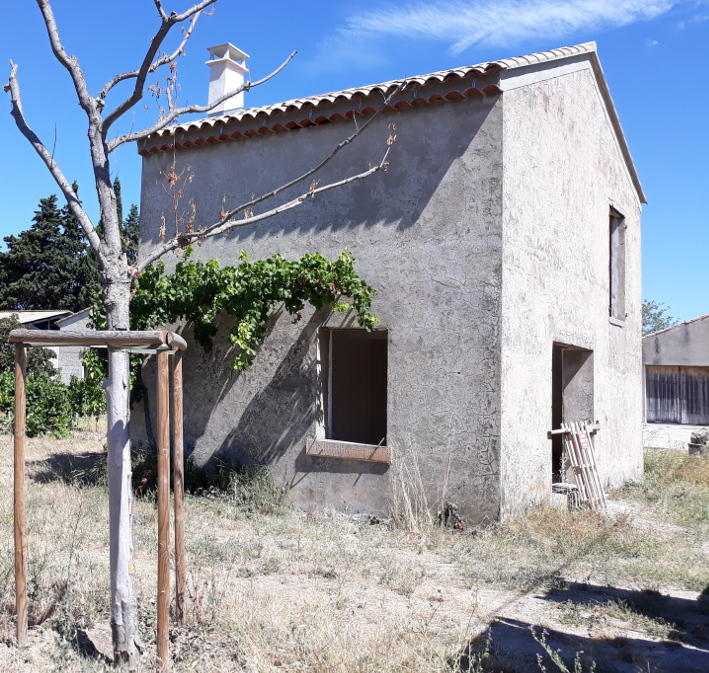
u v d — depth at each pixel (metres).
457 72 8.50
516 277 8.52
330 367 9.55
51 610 4.91
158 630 4.02
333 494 8.97
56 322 28.03
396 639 4.62
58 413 15.40
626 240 12.97
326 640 4.41
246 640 4.32
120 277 4.38
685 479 12.85
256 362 9.73
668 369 19.12
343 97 9.16
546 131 9.55
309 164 9.63
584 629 5.23
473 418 8.20
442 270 8.53
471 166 8.48
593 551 7.42
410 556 7.13
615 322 12.16
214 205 10.38
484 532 7.83
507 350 8.23
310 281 8.97
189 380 10.25
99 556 6.50
